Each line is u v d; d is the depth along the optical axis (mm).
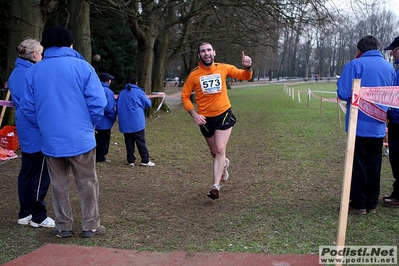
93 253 3658
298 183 6242
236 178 6734
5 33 16906
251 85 69500
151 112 17328
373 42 4598
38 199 4277
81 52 11406
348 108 4621
